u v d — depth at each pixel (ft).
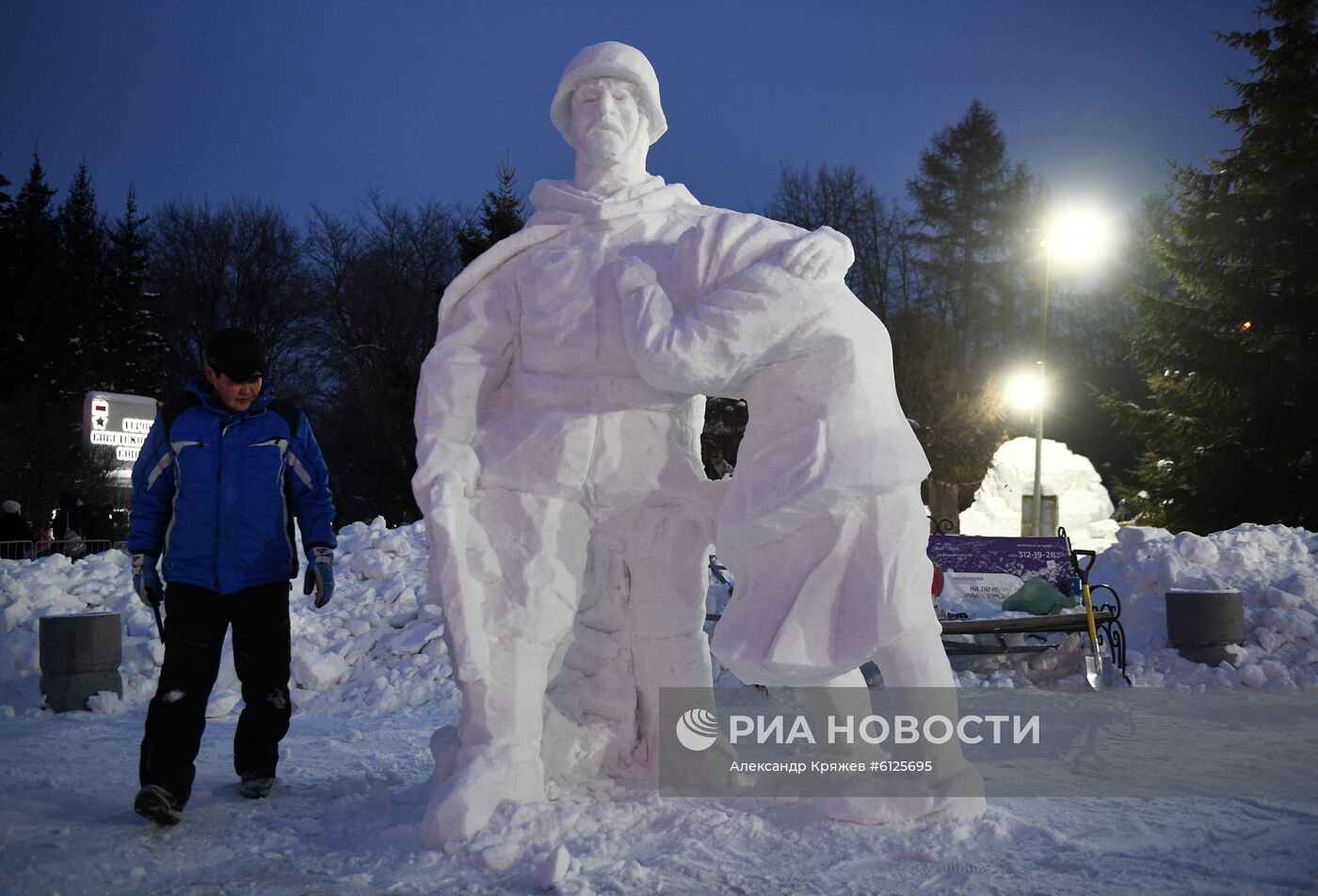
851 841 12.47
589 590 15.28
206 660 15.25
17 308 135.64
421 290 150.61
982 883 11.11
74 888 11.84
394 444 114.11
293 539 16.53
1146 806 14.39
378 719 24.16
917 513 13.48
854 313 13.74
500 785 13.12
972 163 156.46
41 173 150.00
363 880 11.80
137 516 15.94
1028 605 28.68
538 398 14.60
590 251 14.89
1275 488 92.17
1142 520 97.45
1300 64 98.12
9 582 29.84
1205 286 99.55
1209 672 27.91
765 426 13.70
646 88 15.57
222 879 12.05
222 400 16.10
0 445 83.41
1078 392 148.66
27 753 19.35
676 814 13.57
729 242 14.05
